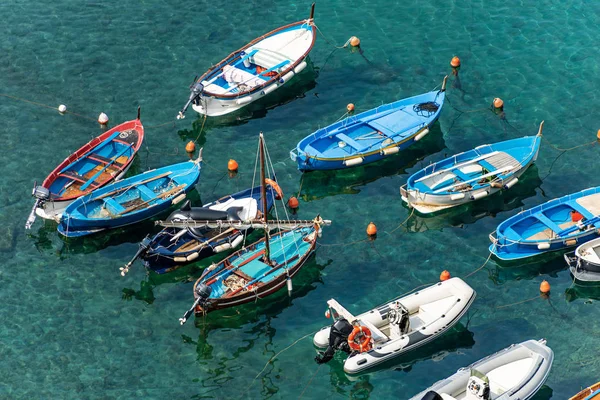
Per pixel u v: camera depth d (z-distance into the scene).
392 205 62.00
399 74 72.31
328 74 72.62
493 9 77.94
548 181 63.19
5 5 80.06
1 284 57.19
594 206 59.59
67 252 59.31
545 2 78.44
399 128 65.81
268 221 57.12
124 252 59.25
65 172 63.00
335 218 61.12
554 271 57.00
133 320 54.75
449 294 53.66
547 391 49.53
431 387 47.28
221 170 64.94
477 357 51.88
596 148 65.44
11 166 65.31
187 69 73.31
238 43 75.62
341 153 64.69
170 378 51.41
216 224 56.97
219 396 50.41
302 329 53.94
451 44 74.75
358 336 50.12
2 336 53.84
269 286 54.97
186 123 68.75
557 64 72.31
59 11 79.25
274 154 66.12
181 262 56.94
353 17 77.94
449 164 62.88
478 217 60.84
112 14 78.94
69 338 53.72
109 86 72.00
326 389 50.56
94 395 50.47
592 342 52.53
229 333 53.88
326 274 57.19
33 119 69.19
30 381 51.28
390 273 57.16
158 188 62.62
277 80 69.75
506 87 70.56
